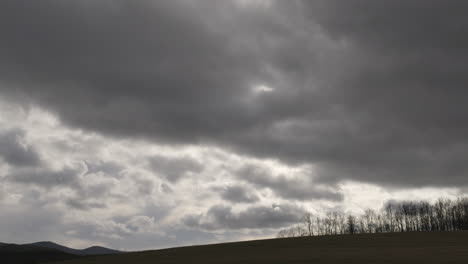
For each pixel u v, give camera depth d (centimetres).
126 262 5972
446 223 13738
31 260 12838
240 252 6150
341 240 7150
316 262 4581
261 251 6112
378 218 14438
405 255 4875
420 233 7825
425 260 4419
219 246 7294
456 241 6419
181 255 6312
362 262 4422
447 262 4234
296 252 5712
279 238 7938
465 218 13400
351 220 14300
